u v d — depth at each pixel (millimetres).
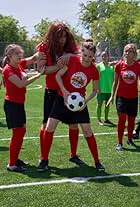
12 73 6367
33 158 7453
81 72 6398
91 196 5449
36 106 16062
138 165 7031
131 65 8148
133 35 56688
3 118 12555
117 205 5137
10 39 71375
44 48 6582
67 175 6391
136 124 9930
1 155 7648
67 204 5164
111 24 58594
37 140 9125
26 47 50031
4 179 6148
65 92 6316
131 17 60781
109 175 6410
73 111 6430
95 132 10195
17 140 6578
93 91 6566
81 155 7695
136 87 8258
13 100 6480
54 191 5637
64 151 8000
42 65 6531
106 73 11477
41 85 28078
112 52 43469
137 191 5660
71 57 6387
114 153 7895
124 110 8172
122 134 8211
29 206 5090
